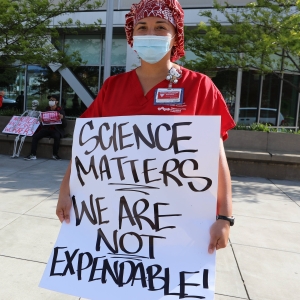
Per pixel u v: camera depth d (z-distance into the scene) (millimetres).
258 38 7812
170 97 1655
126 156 1690
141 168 1667
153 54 1636
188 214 1620
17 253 3123
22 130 8117
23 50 8594
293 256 3357
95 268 1689
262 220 4383
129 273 1645
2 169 6629
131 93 1725
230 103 12055
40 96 13609
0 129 9094
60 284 1688
